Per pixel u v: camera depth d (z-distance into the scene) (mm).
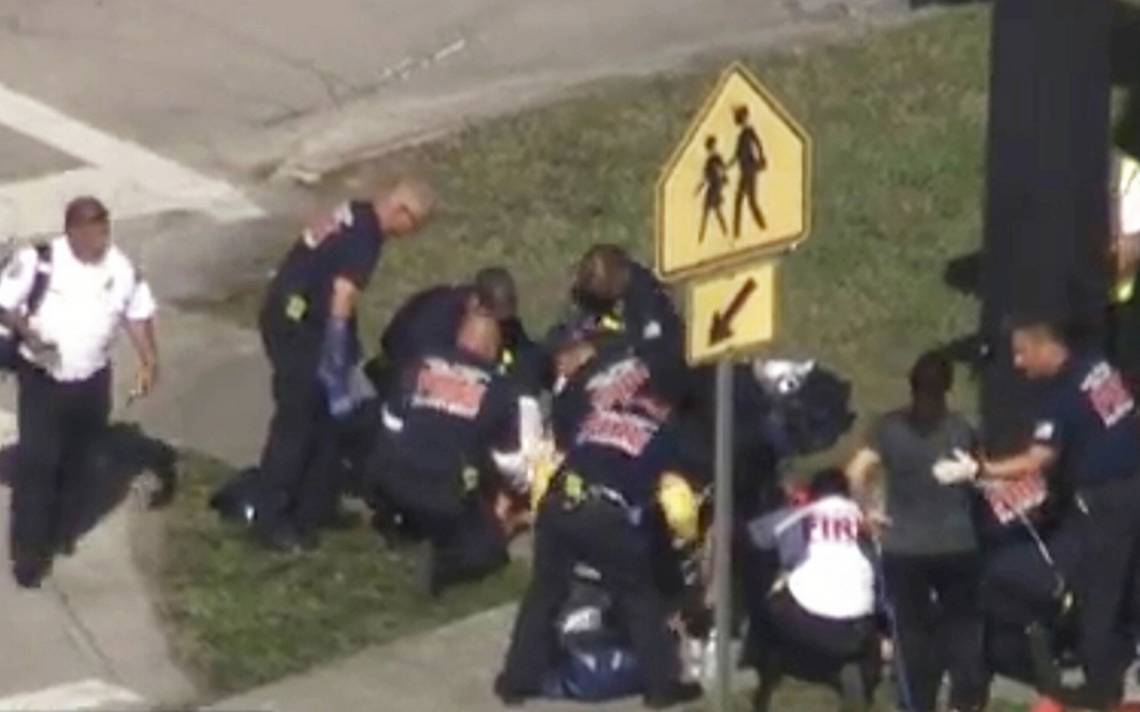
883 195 79500
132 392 66062
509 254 76562
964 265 76250
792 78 86000
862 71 86438
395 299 73938
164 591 61406
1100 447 57594
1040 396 57969
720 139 48438
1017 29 63188
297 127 84125
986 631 58406
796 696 58094
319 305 61812
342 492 63562
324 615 60781
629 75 86750
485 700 58031
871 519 57844
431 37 88938
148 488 64688
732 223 48812
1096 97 63312
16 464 61500
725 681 50875
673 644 57875
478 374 61375
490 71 87312
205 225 78688
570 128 83562
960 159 81312
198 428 67750
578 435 57438
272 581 61844
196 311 74000
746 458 59406
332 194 80625
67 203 78812
